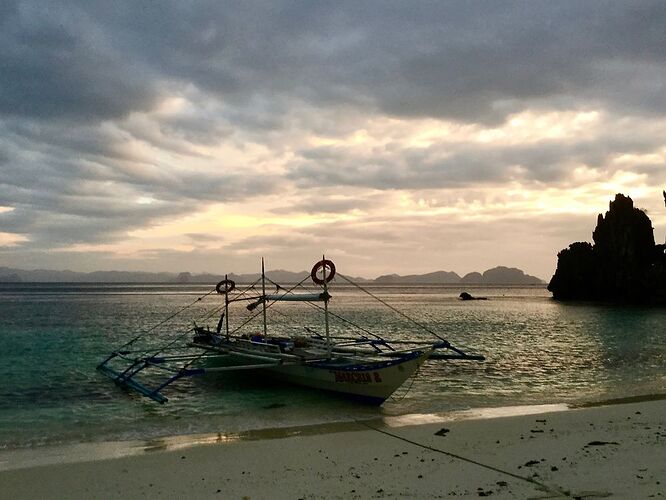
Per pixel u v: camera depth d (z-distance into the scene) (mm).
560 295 108500
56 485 9875
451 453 11539
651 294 89062
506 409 16547
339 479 9945
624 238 95188
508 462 10781
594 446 11836
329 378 18297
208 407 16984
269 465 10891
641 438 12500
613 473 9891
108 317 53875
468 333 42062
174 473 10461
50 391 19594
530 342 35875
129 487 9734
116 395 18906
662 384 20938
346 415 15820
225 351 22594
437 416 15641
